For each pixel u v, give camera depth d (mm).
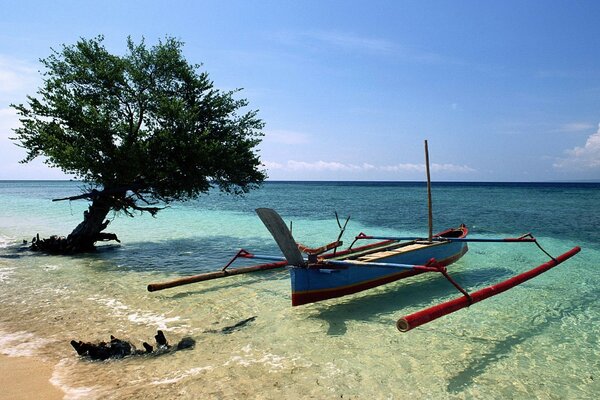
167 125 16734
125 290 10758
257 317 8633
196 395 5289
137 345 7070
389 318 8633
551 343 7379
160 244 18828
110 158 15625
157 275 12547
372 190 119125
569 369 6363
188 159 16781
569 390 5715
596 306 9531
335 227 26297
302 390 5504
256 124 19516
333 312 9008
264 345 7109
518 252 16594
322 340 7375
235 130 19203
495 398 5457
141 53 17578
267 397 5289
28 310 9031
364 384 5734
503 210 41375
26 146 16312
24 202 52469
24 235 21797
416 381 5871
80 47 16812
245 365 6277
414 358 6656
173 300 9859
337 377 5926
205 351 6820
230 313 8898
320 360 6512
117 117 16766
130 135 16500
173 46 18172
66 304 9500
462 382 5875
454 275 12633
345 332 7785
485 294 7637
